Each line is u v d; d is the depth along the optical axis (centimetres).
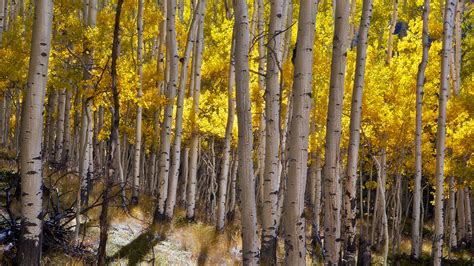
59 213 700
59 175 1126
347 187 782
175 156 1068
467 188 1889
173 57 1061
